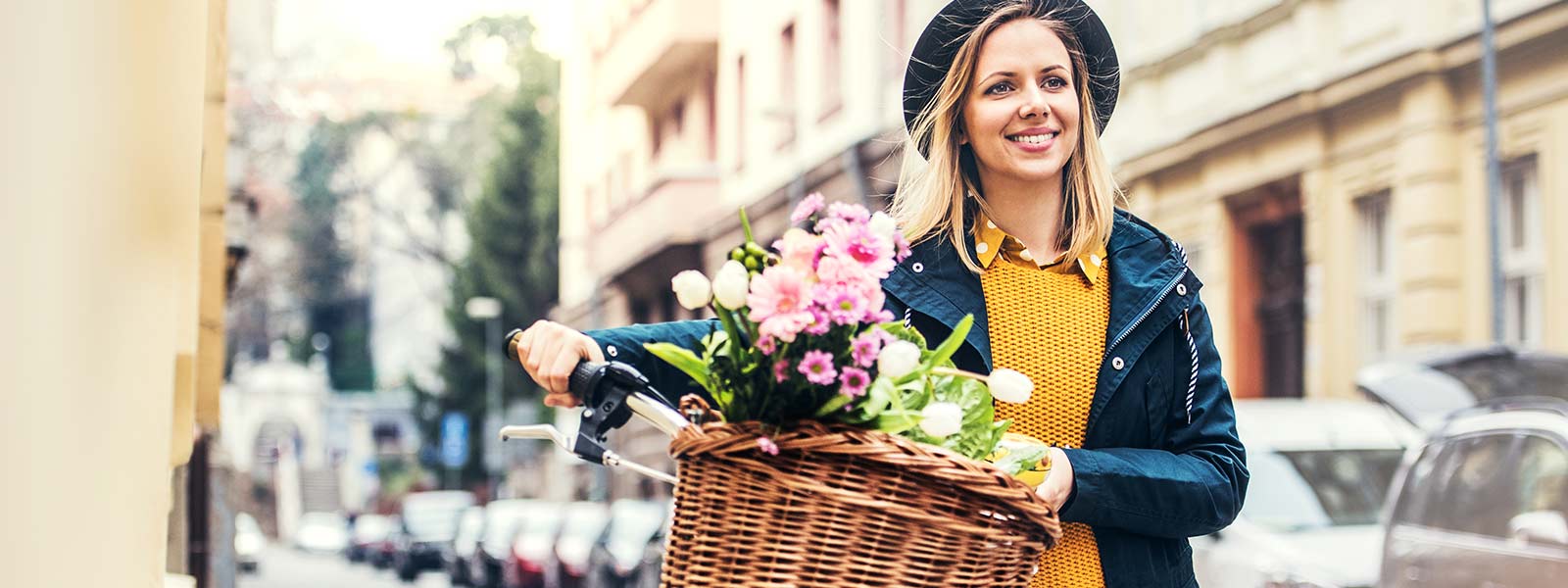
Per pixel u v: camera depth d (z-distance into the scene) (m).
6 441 2.03
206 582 9.86
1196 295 2.71
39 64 2.18
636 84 30.47
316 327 74.88
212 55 6.81
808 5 22.78
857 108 20.83
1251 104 16.30
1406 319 14.41
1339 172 15.50
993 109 2.69
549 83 53.38
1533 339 13.23
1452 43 13.78
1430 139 14.09
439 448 54.47
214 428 9.89
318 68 51.56
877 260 2.06
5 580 2.04
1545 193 12.85
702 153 28.50
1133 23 18.30
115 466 2.85
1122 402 2.65
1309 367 16.00
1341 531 8.16
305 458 71.00
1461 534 6.64
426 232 63.38
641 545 20.28
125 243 2.90
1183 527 2.56
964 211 2.76
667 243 27.66
